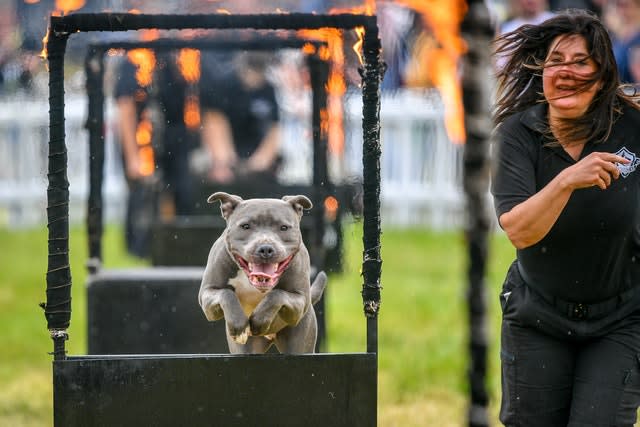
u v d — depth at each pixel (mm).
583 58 7043
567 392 7461
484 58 7094
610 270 7215
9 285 19156
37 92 11547
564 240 7152
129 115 17062
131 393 7027
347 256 13695
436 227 24766
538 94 7539
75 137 24656
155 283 10688
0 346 14656
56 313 7098
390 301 16812
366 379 7121
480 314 6680
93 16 7266
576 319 7352
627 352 7266
